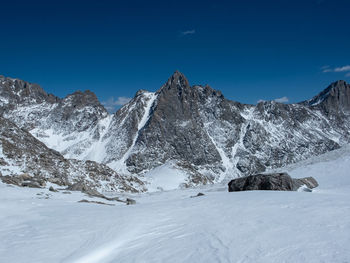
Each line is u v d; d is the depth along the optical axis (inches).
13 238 402.0
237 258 294.2
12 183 1208.2
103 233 411.8
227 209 521.3
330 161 1745.8
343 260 266.2
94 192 1275.8
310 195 616.4
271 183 856.9
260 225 396.5
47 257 330.0
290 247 308.7
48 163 2166.6
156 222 461.7
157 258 315.6
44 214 568.7
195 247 335.9
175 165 5093.5
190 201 666.2
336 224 375.6
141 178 4372.5
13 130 2427.4
